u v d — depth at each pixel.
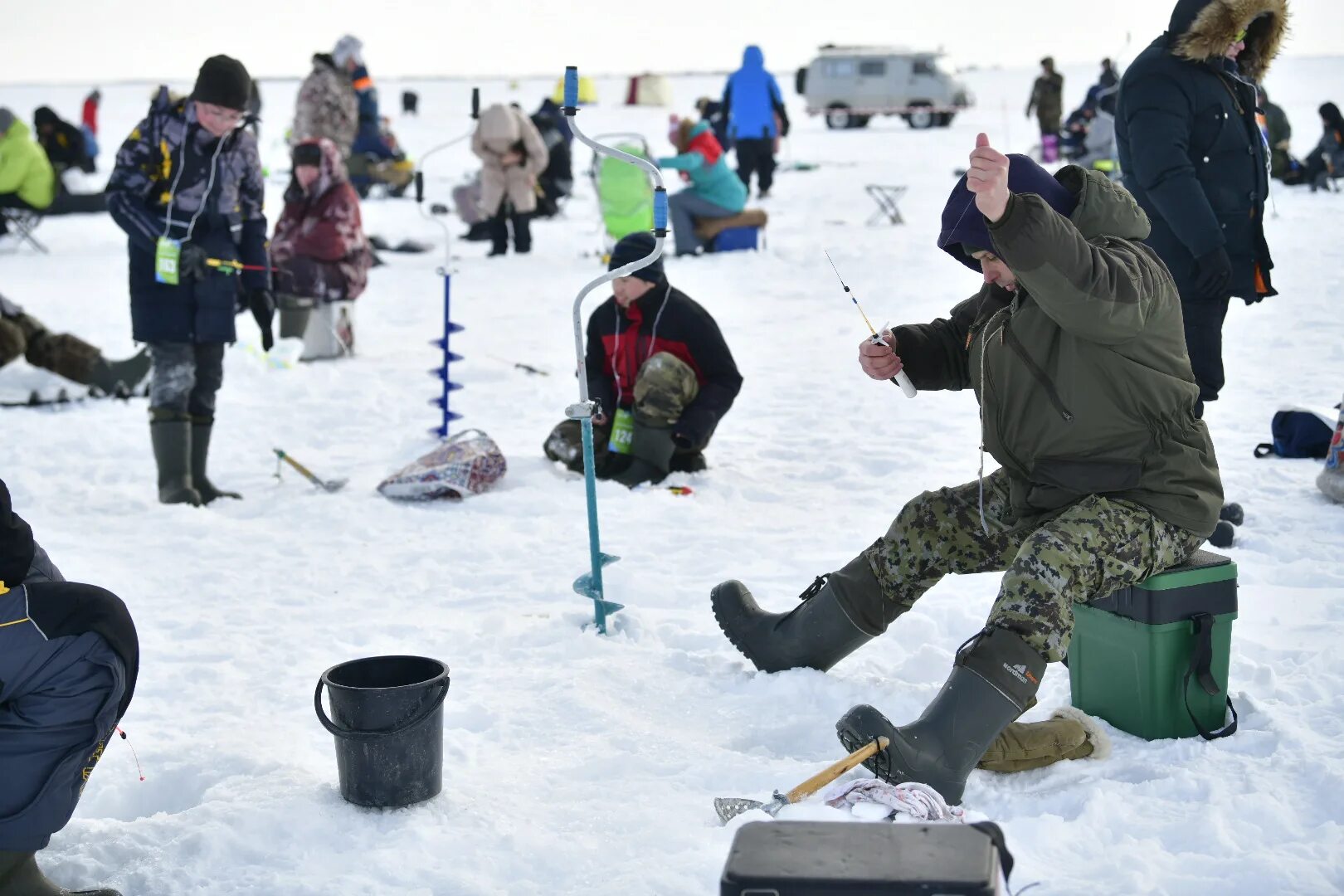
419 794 3.22
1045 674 4.04
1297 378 8.31
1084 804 3.16
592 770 3.45
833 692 3.85
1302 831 2.98
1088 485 3.37
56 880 2.95
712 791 3.31
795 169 25.23
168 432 6.33
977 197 2.95
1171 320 3.32
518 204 16.23
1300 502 5.75
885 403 8.29
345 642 4.53
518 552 5.50
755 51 20.30
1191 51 4.98
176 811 3.46
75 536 5.82
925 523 3.75
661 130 31.17
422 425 8.00
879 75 37.94
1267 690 3.80
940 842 2.26
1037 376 3.37
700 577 5.14
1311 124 28.58
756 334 10.85
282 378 9.15
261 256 6.48
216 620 4.75
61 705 2.74
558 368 9.73
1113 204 3.24
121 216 6.11
